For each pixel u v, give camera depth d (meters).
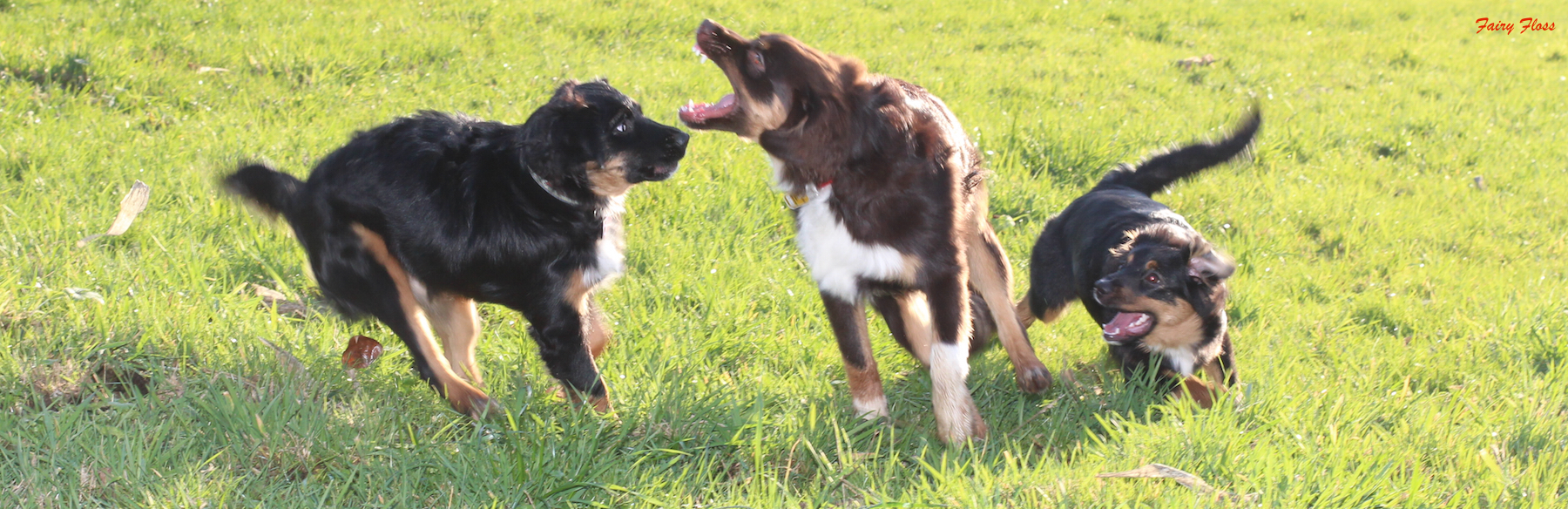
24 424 2.86
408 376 3.41
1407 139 8.42
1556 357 4.45
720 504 2.93
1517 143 8.88
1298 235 6.19
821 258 3.54
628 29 9.84
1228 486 3.11
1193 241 3.80
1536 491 3.08
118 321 3.42
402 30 8.56
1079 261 4.18
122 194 4.73
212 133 5.63
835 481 3.11
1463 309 5.12
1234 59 10.87
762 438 3.28
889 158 3.34
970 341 3.94
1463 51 12.80
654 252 4.78
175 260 4.00
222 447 2.91
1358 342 4.64
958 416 3.50
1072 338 4.53
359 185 3.13
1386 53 12.17
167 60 6.89
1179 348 3.93
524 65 7.98
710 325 4.11
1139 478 3.10
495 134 3.26
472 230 3.12
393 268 3.24
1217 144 4.68
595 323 3.67
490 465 2.96
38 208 4.41
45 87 6.04
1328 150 8.05
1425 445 3.42
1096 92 9.03
